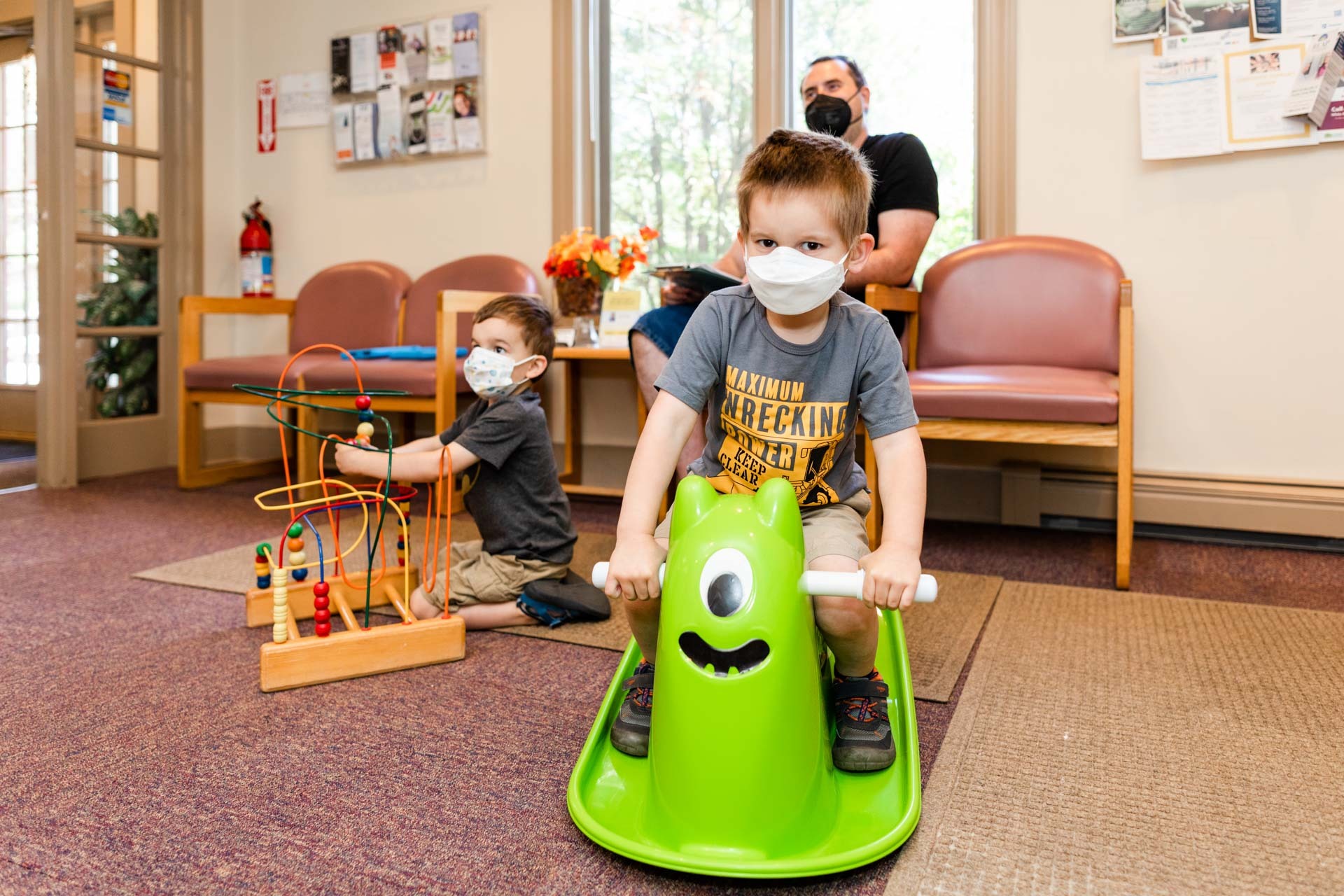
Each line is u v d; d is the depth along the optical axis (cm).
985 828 89
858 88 217
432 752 106
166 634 150
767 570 80
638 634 101
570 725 114
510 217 296
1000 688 124
